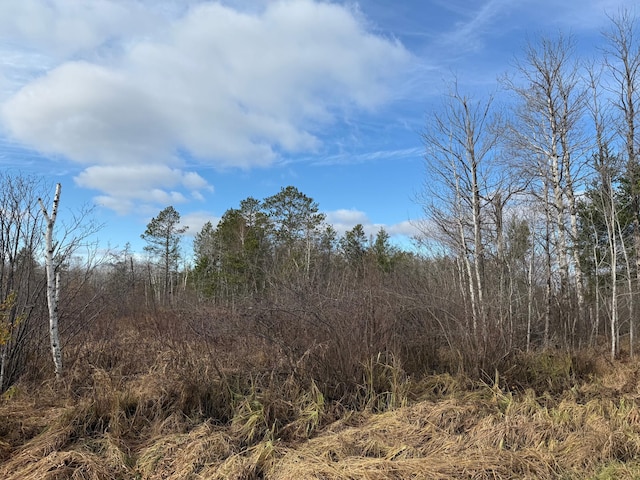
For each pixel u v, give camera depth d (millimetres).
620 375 7930
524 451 4469
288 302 6926
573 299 12688
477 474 3990
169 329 8672
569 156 14570
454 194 10445
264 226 27828
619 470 4004
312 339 6586
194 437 4762
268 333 6766
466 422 5297
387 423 5301
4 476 4059
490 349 7262
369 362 6438
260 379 6230
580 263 13969
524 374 7285
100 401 5277
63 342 8258
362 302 7027
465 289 8578
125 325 10578
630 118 13445
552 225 13570
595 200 11617
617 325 10797
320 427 5406
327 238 26141
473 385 6758
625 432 4738
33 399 6094
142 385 6277
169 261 36844
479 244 10633
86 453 4371
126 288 11781
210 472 4176
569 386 7188
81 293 9039
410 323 7902
